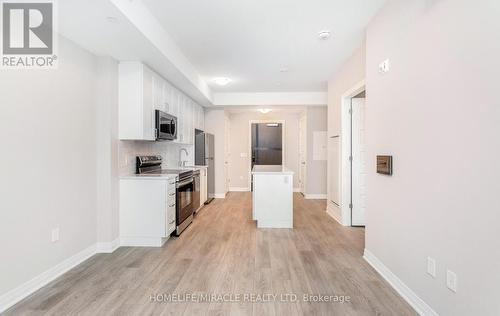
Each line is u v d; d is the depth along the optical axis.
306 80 4.89
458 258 1.50
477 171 1.37
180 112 4.60
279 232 3.76
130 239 3.21
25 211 2.08
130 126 3.15
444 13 1.60
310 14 2.56
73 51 2.59
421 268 1.85
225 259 2.80
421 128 1.83
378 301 2.02
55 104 2.37
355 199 4.10
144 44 2.63
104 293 2.12
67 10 1.99
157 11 2.51
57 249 2.41
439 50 1.64
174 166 5.12
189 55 3.66
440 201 1.65
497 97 1.25
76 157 2.65
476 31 1.37
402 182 2.09
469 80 1.41
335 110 4.46
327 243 3.30
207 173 5.79
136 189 3.18
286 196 4.01
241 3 2.38
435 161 1.69
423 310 1.83
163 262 2.72
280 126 8.07
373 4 2.39
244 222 4.29
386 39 2.33
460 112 1.47
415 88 1.90
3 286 1.91
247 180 7.79
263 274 2.45
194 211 4.50
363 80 3.25
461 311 1.49
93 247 2.93
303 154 7.16
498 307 1.26
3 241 1.90
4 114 1.91
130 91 3.14
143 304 1.96
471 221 1.41
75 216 2.64
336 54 3.61
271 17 2.62
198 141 5.61
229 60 3.85
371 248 2.68
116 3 1.94
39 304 1.96
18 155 2.01
